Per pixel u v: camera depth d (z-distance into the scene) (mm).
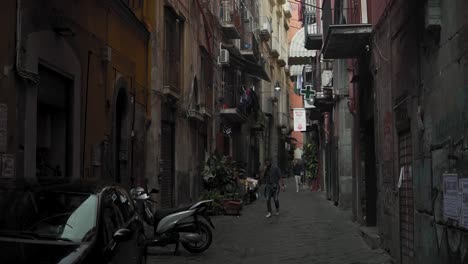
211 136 24500
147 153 15555
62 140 10133
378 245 11812
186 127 19891
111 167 12195
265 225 16266
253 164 38531
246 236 13953
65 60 9844
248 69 32625
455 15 6398
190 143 20500
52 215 5801
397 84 9805
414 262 8828
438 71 7133
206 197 19312
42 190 6152
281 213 19875
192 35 20594
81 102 10578
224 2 27312
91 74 11133
